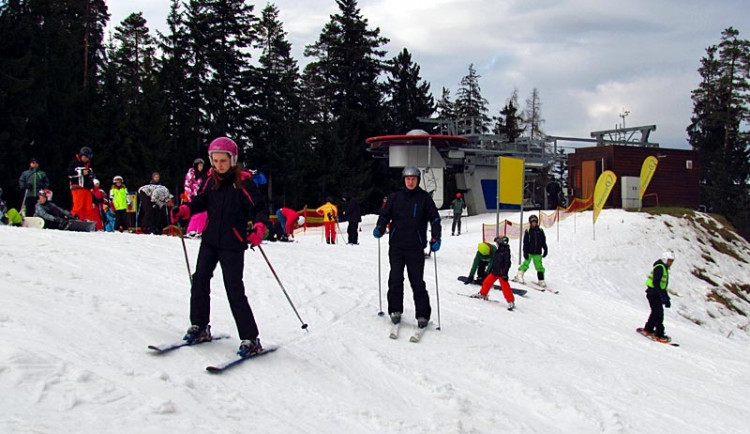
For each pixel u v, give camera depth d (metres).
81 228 12.80
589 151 32.50
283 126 43.31
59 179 30.53
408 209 7.93
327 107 47.66
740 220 53.94
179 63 39.78
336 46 46.47
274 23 49.28
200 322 5.43
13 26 29.19
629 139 35.75
